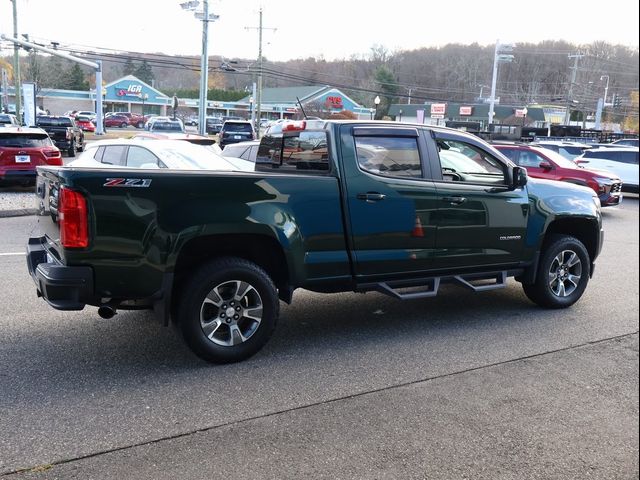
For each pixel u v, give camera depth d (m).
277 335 5.28
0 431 3.44
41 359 4.54
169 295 4.23
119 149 10.73
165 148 10.41
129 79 88.75
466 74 75.88
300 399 3.97
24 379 4.16
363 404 3.92
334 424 3.63
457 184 5.45
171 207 4.18
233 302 4.52
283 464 3.18
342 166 4.87
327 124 4.98
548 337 5.39
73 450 3.26
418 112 33.56
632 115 64.19
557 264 6.29
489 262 5.73
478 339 5.29
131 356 4.65
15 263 7.65
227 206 4.35
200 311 4.38
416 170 5.27
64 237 3.97
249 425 3.59
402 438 3.48
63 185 3.97
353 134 4.97
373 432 3.54
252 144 12.20
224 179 4.34
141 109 92.88
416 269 5.30
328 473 3.10
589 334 5.51
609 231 12.71
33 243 4.89
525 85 72.88
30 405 3.77
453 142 5.56
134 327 5.34
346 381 4.28
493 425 3.67
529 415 3.82
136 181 4.07
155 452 3.26
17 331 5.16
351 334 5.35
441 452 3.34
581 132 44.59
